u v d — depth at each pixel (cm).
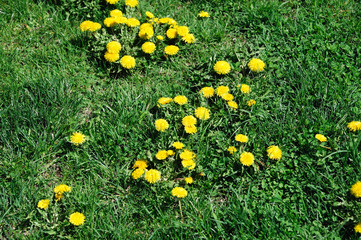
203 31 292
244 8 302
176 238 241
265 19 298
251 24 296
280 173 253
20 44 286
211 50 287
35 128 259
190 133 260
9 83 271
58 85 270
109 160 259
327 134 261
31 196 248
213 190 254
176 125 263
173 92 274
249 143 259
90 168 256
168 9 303
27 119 261
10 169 253
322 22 298
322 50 286
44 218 243
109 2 288
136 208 248
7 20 291
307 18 298
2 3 294
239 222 242
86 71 280
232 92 270
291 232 241
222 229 242
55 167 258
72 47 285
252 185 252
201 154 256
